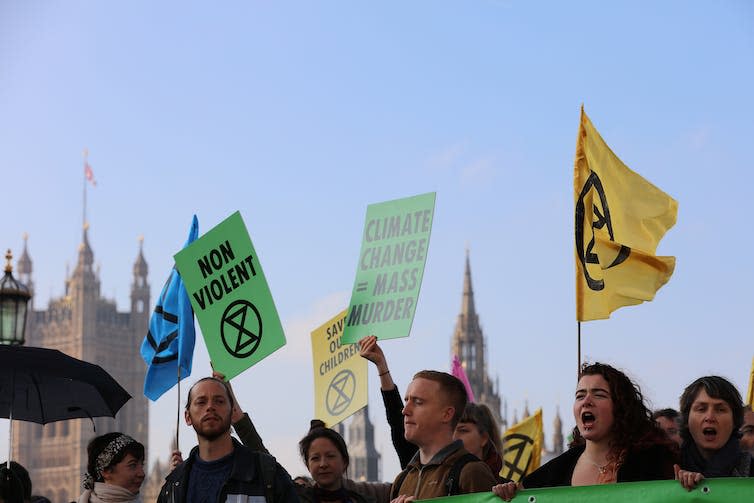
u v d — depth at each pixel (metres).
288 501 10.13
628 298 13.23
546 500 9.18
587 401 9.57
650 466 9.39
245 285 13.33
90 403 14.73
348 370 16.31
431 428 10.27
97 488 13.22
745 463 10.73
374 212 12.73
